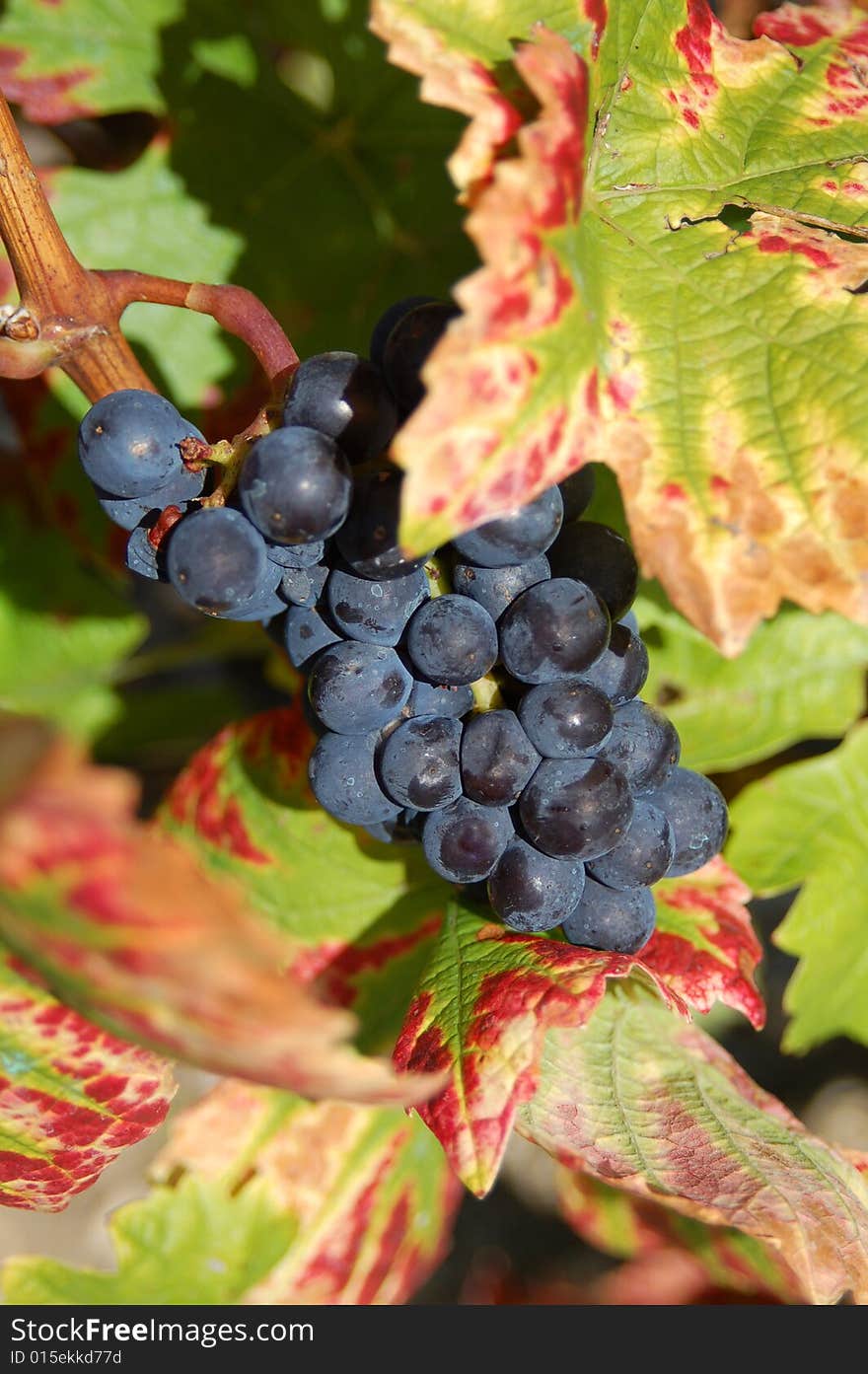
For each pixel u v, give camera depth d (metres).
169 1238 0.45
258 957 0.30
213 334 0.47
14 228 0.36
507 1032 0.36
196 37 0.47
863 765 0.46
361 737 0.37
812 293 0.36
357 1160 0.46
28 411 0.47
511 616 0.35
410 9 0.35
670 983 0.39
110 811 0.30
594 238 0.36
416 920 0.44
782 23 0.39
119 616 0.50
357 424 0.34
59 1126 0.39
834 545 0.34
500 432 0.32
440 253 0.47
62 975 0.33
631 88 0.37
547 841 0.36
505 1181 0.58
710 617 0.34
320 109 0.47
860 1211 0.39
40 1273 0.45
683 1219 0.47
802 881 0.46
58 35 0.46
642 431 0.35
